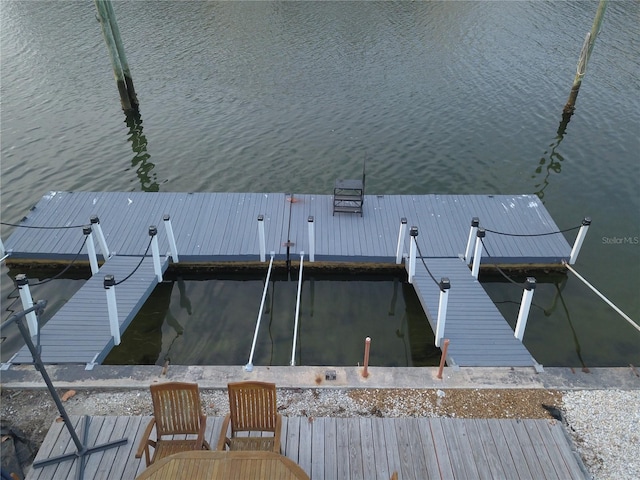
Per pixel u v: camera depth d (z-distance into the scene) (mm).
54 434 6316
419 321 10312
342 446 6176
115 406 7051
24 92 21047
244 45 26062
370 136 17750
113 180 15477
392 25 28594
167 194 13227
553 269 11312
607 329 10016
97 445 6090
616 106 19406
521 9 30750
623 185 15039
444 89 21078
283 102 20141
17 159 16391
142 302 9789
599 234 13016
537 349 9547
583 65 17703
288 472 4562
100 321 8977
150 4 32781
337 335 9945
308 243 11461
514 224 12078
